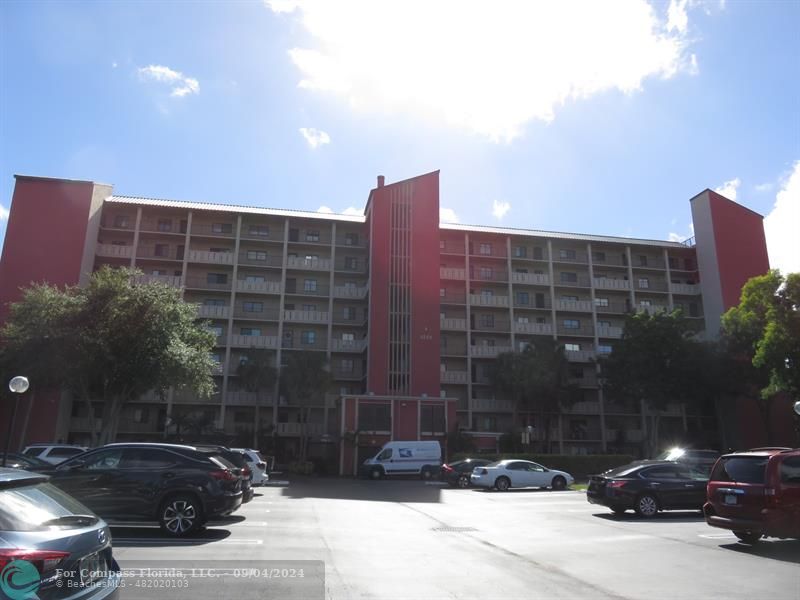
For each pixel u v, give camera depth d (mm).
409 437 44469
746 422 52000
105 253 48625
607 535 13070
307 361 45531
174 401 47594
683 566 9594
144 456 11688
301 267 53156
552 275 57938
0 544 4020
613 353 49969
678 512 17844
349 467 42812
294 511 17031
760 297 38844
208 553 9680
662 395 47500
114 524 12750
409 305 48969
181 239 51812
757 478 11016
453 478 31312
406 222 51031
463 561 9781
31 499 4738
